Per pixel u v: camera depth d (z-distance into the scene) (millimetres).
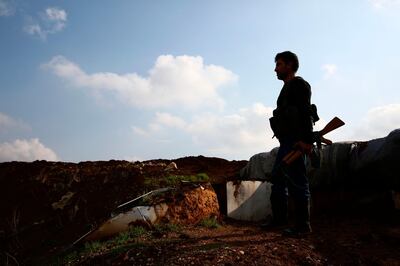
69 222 5523
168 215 4609
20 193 6473
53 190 6379
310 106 3607
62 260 4148
